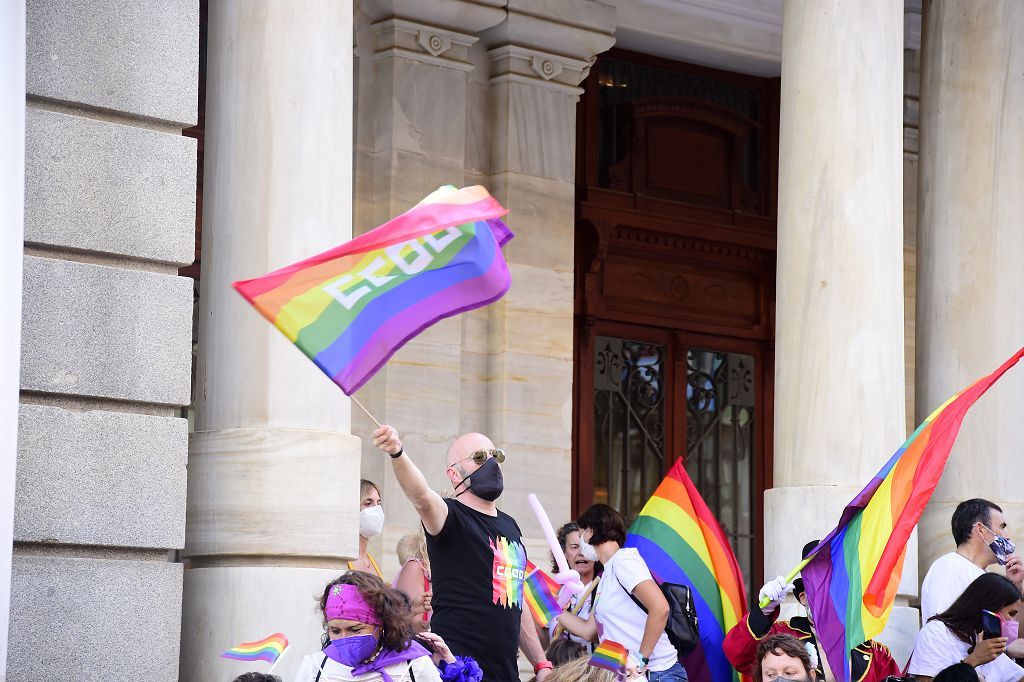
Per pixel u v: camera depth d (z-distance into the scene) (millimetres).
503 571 10188
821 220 14164
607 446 19766
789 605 13766
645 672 11570
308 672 8703
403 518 17266
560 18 18547
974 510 12875
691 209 20562
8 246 10062
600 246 19656
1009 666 11875
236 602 11320
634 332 20250
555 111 18750
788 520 13945
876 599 11453
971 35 16828
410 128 17750
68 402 10828
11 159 10125
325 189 11938
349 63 12328
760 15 20469
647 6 19844
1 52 10109
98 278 10938
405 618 8758
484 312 18359
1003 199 16656
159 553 11055
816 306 14102
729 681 13055
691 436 20453
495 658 10047
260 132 11859
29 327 10664
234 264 11781
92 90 11086
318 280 9195
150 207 11180
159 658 10828
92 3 11133
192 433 11727
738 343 21016
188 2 11516
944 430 11773
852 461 13914
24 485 10516
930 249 16891
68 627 10547
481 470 10336
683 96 20812
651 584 11883
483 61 18625
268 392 11625
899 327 14273
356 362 9258
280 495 11461
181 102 11414
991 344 16453
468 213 9258
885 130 14328
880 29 14406
